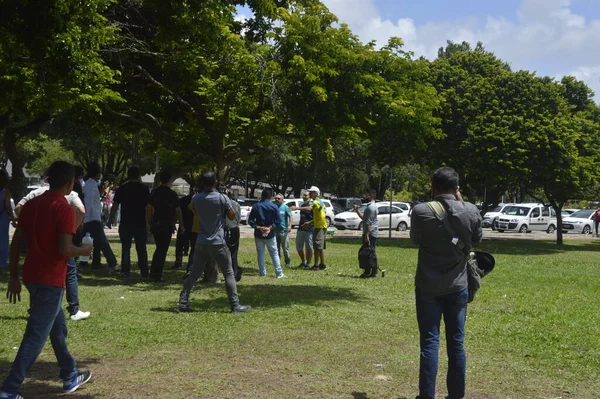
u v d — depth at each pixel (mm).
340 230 39125
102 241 13438
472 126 28891
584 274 18484
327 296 11281
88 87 10922
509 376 6473
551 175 29656
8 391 4832
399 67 12086
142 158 40531
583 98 40219
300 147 16016
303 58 11461
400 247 26047
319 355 6992
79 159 45875
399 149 29688
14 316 8500
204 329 8117
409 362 6797
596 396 5875
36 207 5039
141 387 5652
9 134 18953
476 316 9953
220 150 14500
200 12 9148
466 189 34062
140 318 8703
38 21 6770
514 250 29078
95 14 8297
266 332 8047
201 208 9195
